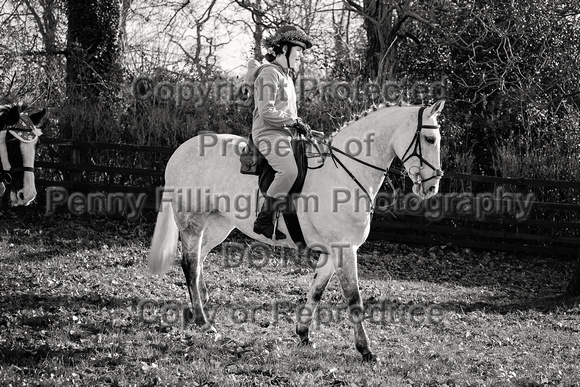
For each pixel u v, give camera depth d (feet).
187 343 20.70
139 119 46.39
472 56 53.98
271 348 20.86
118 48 51.90
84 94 49.73
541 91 49.98
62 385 16.84
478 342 24.16
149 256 23.39
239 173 21.89
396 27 52.39
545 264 41.47
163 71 51.62
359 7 53.67
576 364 22.09
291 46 20.89
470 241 42.70
